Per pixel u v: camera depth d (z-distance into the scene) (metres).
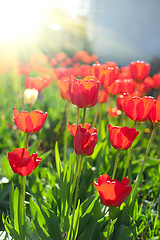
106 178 0.92
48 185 1.37
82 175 1.26
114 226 1.09
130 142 0.99
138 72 1.35
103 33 6.86
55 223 1.05
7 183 1.29
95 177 1.30
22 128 0.96
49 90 2.83
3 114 2.44
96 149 1.30
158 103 1.04
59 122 2.00
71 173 1.10
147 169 1.44
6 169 1.29
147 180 1.45
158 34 5.97
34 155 0.92
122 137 0.98
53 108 2.52
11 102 2.68
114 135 0.98
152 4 6.06
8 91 3.31
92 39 7.04
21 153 0.92
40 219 1.03
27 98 1.19
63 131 1.91
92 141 0.94
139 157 1.55
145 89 2.10
